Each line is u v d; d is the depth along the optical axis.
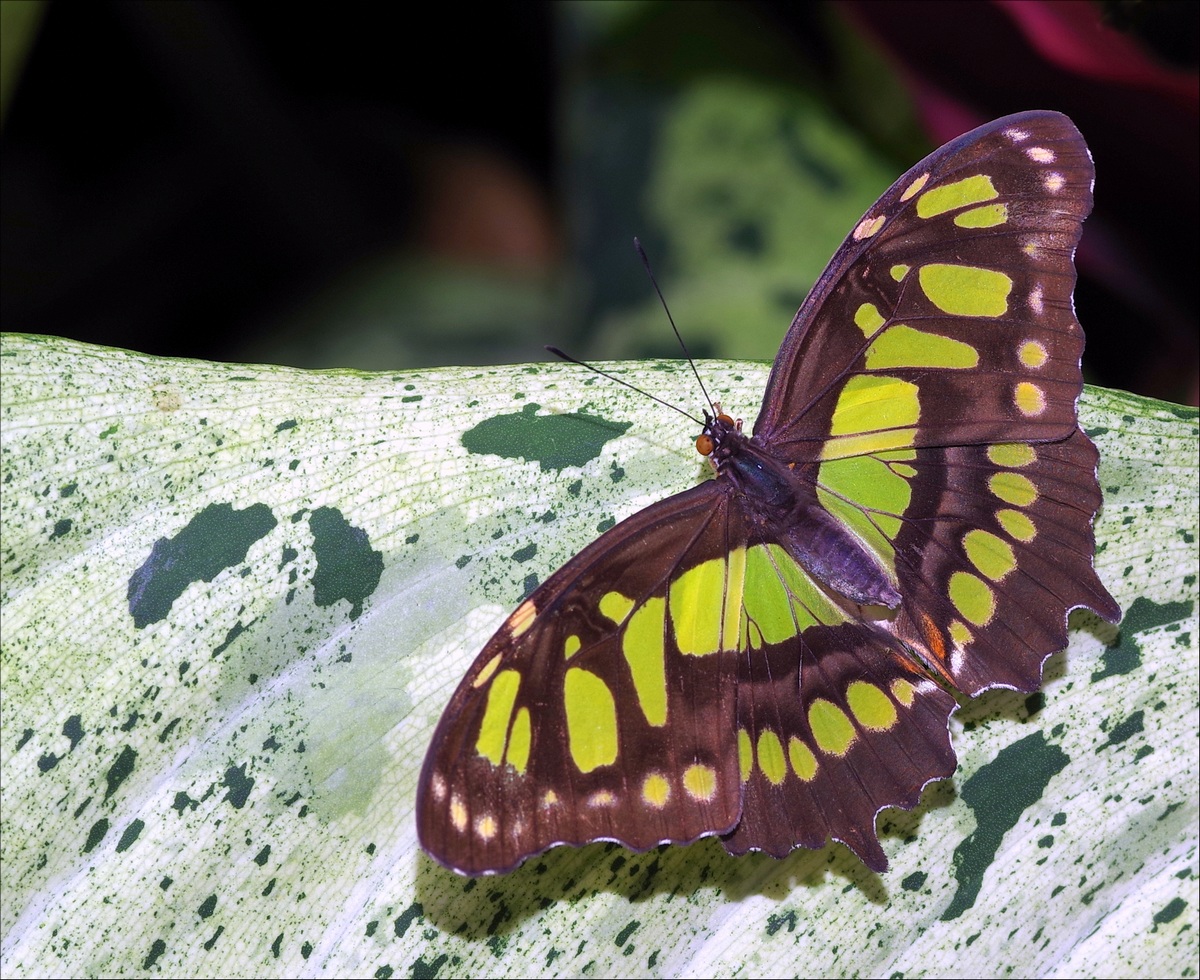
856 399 0.39
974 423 0.39
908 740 0.38
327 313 0.50
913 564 0.39
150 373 0.38
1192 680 0.39
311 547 0.38
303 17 0.52
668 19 0.44
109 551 0.38
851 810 0.38
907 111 0.44
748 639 0.39
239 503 0.38
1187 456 0.39
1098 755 0.39
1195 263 0.42
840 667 0.39
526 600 0.37
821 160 0.44
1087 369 0.43
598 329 0.44
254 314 0.53
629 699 0.38
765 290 0.44
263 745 0.38
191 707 0.38
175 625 0.38
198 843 0.38
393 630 0.38
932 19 0.42
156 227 0.53
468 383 0.39
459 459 0.38
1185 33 0.41
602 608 0.37
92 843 0.38
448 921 0.38
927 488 0.39
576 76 0.44
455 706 0.37
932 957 0.39
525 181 0.54
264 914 0.38
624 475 0.39
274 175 0.53
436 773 0.37
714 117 0.44
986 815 0.39
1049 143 0.38
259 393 0.38
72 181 0.54
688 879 0.39
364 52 0.53
